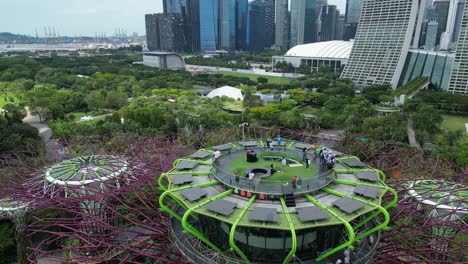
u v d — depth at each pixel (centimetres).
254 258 4178
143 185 6612
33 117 17400
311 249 4188
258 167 4934
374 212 4534
